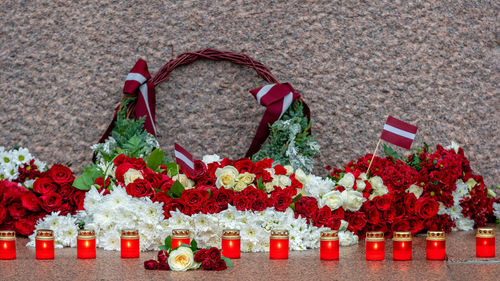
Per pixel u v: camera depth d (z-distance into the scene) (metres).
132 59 6.01
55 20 6.09
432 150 5.91
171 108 5.95
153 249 4.14
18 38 6.11
